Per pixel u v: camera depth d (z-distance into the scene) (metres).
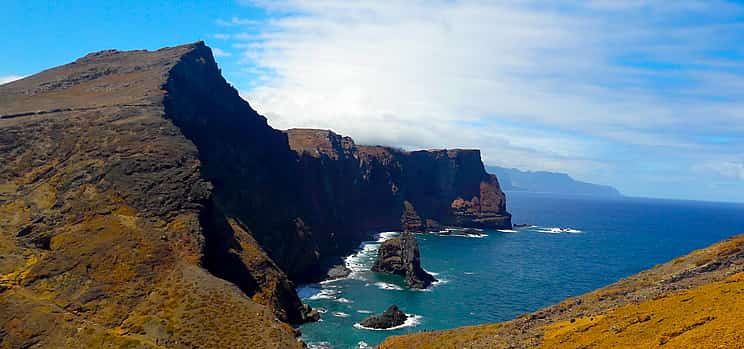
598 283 137.12
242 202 121.25
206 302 64.75
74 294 65.00
